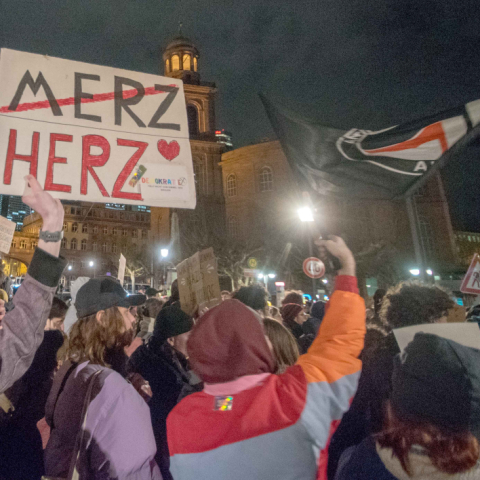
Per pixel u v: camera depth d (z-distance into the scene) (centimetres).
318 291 2717
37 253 146
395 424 127
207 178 4656
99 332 194
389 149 232
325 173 236
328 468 247
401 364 134
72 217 7362
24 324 139
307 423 119
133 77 280
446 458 116
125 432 161
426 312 212
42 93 254
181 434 126
